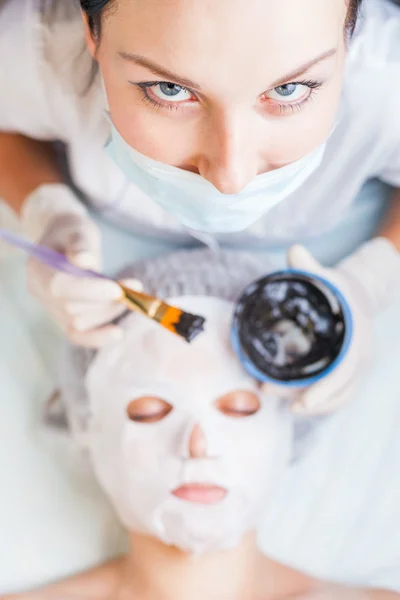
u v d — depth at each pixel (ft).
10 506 4.06
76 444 4.01
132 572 3.76
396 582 3.87
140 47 2.25
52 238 3.57
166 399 3.45
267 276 3.42
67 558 4.00
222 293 3.61
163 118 2.47
